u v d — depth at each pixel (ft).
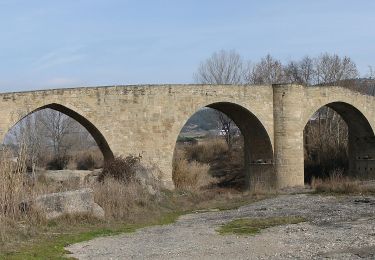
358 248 48.21
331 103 144.97
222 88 125.08
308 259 43.96
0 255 44.96
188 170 129.08
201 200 108.06
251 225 66.85
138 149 113.29
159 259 46.06
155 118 115.34
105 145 111.55
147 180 100.07
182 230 64.23
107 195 77.87
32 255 45.73
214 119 291.99
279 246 50.65
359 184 115.65
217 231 62.49
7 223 55.62
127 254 48.42
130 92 112.98
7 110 98.48
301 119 134.82
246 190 133.28
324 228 61.93
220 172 181.06
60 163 165.58
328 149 180.34
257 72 226.38
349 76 219.41
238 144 214.28
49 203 64.13
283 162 132.16
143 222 72.13
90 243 54.08
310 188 122.72
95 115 108.99
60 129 201.46
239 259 45.29
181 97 118.73
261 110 131.34
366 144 159.02
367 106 152.97
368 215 72.74
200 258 46.14
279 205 91.09
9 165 62.28
